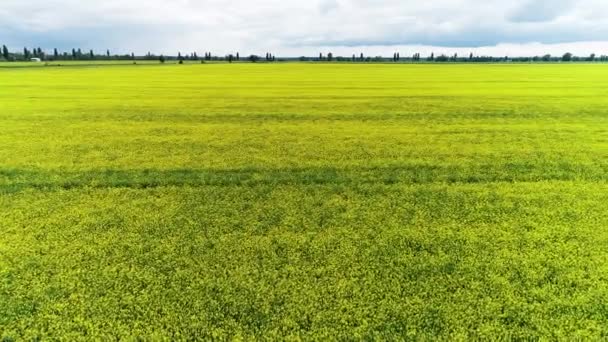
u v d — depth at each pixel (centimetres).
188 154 1972
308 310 805
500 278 916
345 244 1079
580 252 1034
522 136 2309
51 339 742
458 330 755
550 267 967
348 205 1352
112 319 790
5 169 1725
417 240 1107
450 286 890
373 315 790
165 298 848
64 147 2105
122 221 1239
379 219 1244
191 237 1127
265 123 2739
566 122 2698
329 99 3897
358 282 905
